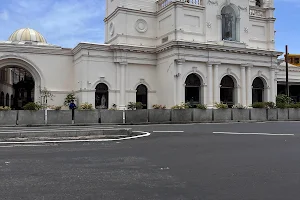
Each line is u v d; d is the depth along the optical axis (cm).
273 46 3975
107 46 3388
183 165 810
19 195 550
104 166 796
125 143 1252
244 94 3700
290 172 730
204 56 3469
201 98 3516
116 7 3638
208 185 618
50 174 707
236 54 3650
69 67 3584
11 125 2270
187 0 3516
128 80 3509
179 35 3372
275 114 3011
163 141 1318
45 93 3397
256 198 538
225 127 2109
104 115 2502
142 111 2584
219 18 3625
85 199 529
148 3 3756
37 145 1186
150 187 603
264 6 4053
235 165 809
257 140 1345
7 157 920
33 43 3891
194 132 1733
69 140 1319
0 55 3259
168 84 3416
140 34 3669
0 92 4150
